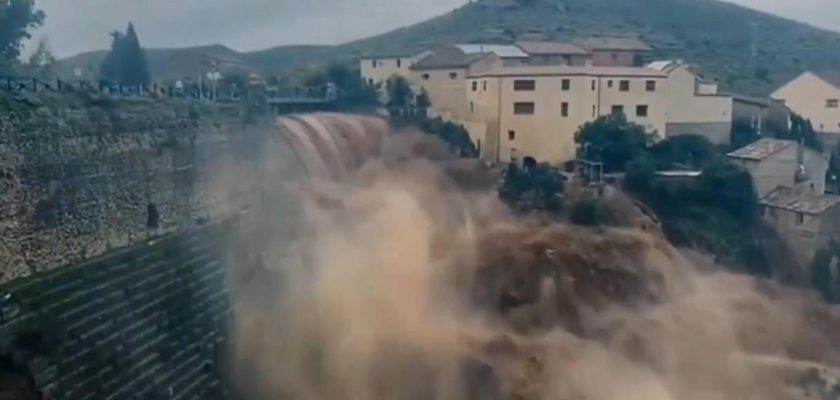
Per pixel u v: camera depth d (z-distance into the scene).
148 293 33.03
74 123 31.22
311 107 79.06
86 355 27.88
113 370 29.03
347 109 83.50
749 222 67.19
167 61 97.75
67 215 29.89
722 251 63.62
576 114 76.75
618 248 58.94
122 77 81.44
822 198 66.75
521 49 101.31
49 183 28.98
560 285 54.75
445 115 84.38
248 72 99.81
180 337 34.47
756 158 70.44
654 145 74.44
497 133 79.00
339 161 65.25
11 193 27.02
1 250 26.36
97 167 32.09
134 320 31.45
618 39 122.38
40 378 25.39
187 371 33.97
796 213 65.56
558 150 77.19
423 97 87.31
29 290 26.55
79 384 27.12
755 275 62.66
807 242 64.56
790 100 93.50
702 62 122.00
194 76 89.44
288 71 102.31
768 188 70.31
